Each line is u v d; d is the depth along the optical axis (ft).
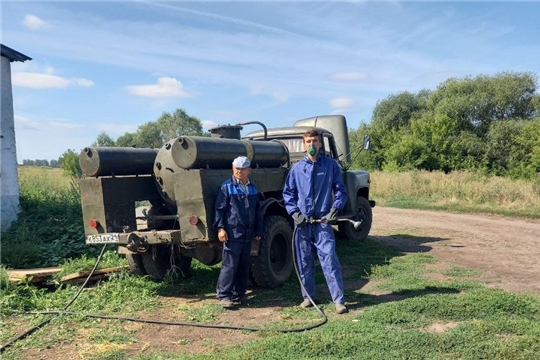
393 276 23.53
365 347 13.75
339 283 18.16
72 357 14.15
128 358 13.97
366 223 35.37
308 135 18.81
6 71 33.83
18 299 19.43
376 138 137.69
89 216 20.49
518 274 24.06
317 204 18.74
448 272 24.20
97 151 20.21
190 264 25.05
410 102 164.66
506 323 15.35
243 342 15.11
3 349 14.71
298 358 13.17
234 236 19.02
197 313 18.26
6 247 25.95
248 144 22.47
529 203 59.47
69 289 21.26
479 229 42.42
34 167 66.18
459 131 143.43
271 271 21.68
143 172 22.04
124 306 19.24
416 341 13.99
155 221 22.15
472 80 158.10
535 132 125.08
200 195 18.81
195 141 19.04
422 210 60.59
